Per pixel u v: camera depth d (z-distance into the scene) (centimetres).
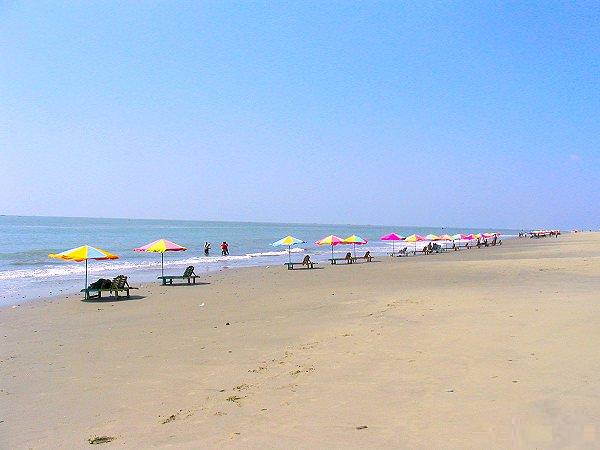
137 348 998
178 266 3528
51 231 9450
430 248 5119
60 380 779
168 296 1884
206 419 574
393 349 841
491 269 2644
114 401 666
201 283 2350
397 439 473
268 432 518
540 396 552
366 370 725
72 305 1688
